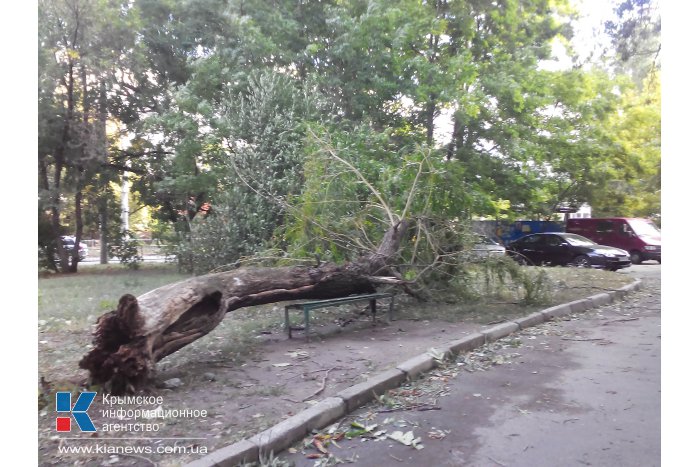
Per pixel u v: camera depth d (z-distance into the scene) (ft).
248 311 28.37
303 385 16.16
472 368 18.86
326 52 46.96
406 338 22.22
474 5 49.01
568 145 54.13
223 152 42.60
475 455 12.09
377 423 13.98
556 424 13.78
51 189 55.01
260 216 35.91
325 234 28.73
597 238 73.00
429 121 51.03
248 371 17.67
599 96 56.90
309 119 37.86
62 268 57.47
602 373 18.13
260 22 46.39
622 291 35.63
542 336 23.85
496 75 47.39
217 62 45.57
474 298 31.45
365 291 26.13
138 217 91.76
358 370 17.70
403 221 28.17
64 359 18.43
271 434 12.39
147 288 36.94
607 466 11.49
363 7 47.62
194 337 17.56
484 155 50.70
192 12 50.57
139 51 54.54
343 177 30.04
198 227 38.83
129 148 61.72
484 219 54.65
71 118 54.29
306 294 23.11
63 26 52.29
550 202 76.95
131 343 15.30
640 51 34.47
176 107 50.34
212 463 11.09
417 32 46.34
